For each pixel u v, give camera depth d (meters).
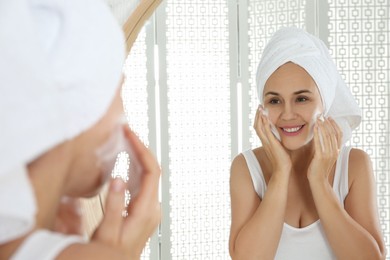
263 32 2.72
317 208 1.78
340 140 1.80
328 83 1.82
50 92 0.41
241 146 2.79
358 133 2.69
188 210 2.76
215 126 2.77
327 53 1.90
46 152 0.45
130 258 0.49
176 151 2.74
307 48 1.82
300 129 1.82
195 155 2.76
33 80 0.40
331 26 2.65
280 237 1.83
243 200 1.94
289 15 2.67
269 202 1.81
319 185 1.77
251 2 2.74
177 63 2.73
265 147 1.85
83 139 0.47
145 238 0.55
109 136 0.49
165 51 2.71
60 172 0.47
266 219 1.80
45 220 0.47
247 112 2.76
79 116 0.44
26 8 0.40
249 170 1.97
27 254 0.44
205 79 2.76
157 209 0.56
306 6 2.63
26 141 0.40
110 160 0.50
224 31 2.75
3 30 0.39
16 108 0.40
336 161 1.92
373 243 1.75
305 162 1.91
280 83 1.81
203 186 2.78
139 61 2.71
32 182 0.45
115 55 0.46
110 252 0.46
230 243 1.92
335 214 1.75
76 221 0.60
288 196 1.90
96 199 0.80
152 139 2.73
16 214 0.41
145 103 2.72
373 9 2.68
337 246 1.76
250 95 2.76
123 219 0.54
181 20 2.72
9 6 0.39
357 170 1.90
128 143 0.56
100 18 0.45
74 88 0.43
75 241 0.46
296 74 1.80
